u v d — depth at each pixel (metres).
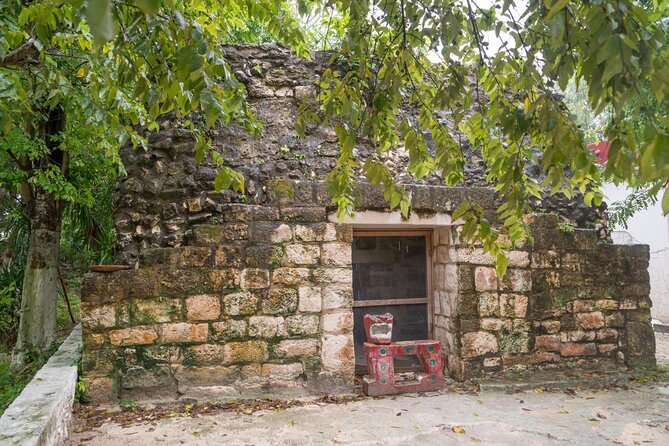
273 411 3.90
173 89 2.03
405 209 2.87
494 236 2.57
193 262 4.19
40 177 5.30
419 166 2.79
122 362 4.02
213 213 4.39
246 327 4.23
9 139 4.88
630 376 4.87
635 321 5.20
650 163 1.39
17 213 7.00
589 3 1.53
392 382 4.34
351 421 3.69
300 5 2.92
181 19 1.81
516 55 2.24
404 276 5.08
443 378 4.49
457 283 4.71
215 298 4.20
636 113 1.41
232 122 4.65
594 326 5.07
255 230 4.33
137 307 4.07
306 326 4.34
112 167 6.16
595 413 3.89
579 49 1.74
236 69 4.76
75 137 5.36
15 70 2.96
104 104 3.57
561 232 5.05
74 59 3.82
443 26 2.25
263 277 4.29
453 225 4.76
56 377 3.66
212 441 3.31
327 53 4.95
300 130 2.62
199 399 4.08
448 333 4.85
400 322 5.04
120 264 4.35
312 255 4.41
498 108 2.49
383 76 2.53
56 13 2.42
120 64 2.32
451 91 2.39
